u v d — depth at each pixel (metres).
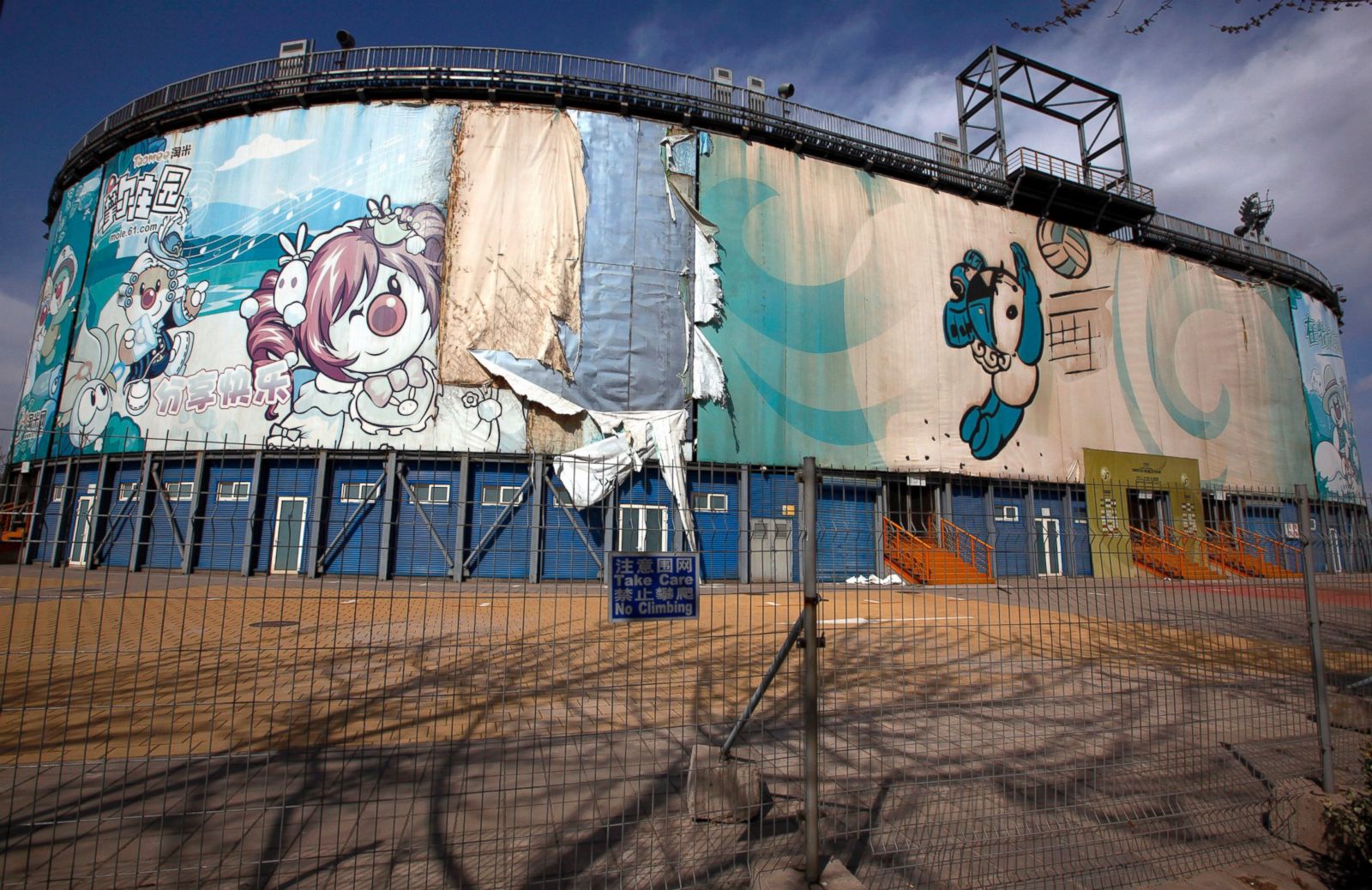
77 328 22.12
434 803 3.95
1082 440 26.52
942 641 9.35
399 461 18.55
